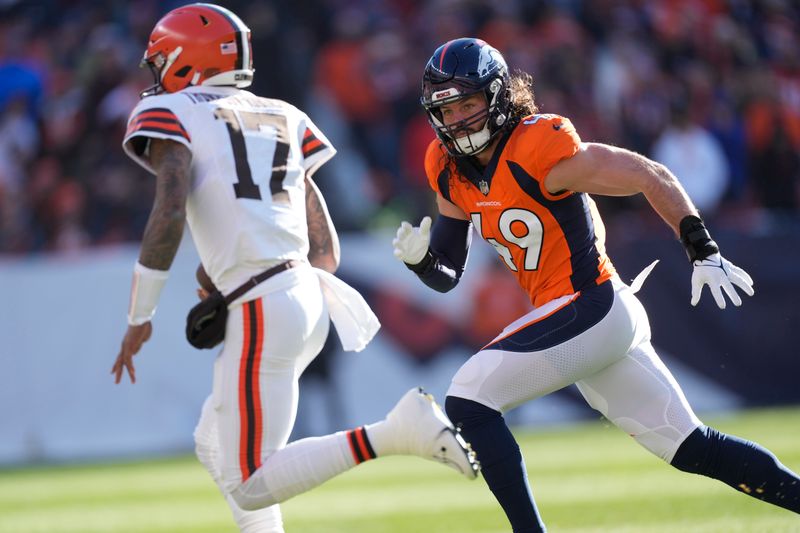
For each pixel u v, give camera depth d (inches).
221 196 507.5
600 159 532.7
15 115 1764.3
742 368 1524.4
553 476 1069.8
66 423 1439.5
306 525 864.9
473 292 1493.6
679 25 1893.5
